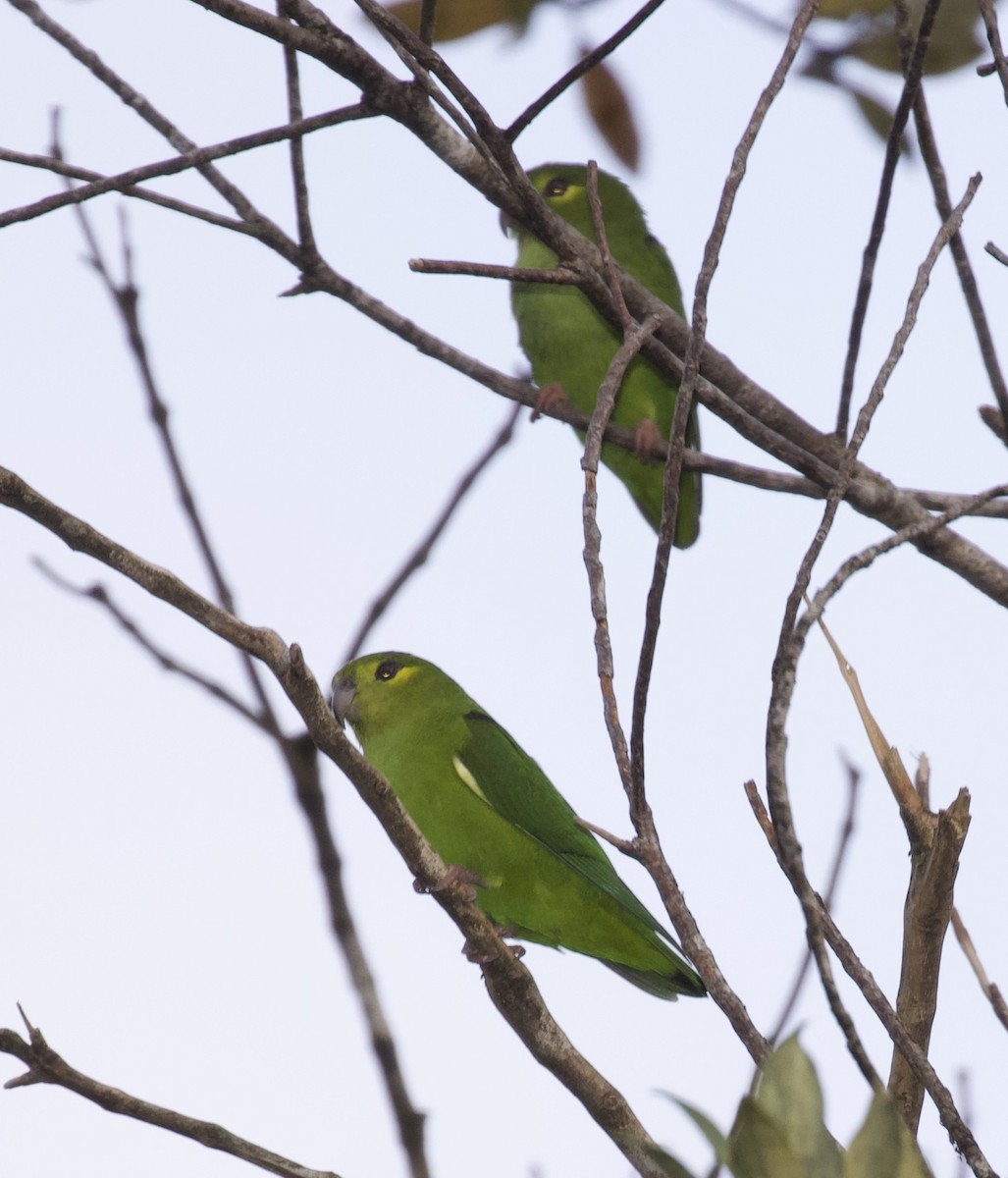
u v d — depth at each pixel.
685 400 5.96
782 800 5.15
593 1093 7.06
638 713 5.83
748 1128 4.42
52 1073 5.75
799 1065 4.72
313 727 6.42
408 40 7.50
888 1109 4.59
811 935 5.01
